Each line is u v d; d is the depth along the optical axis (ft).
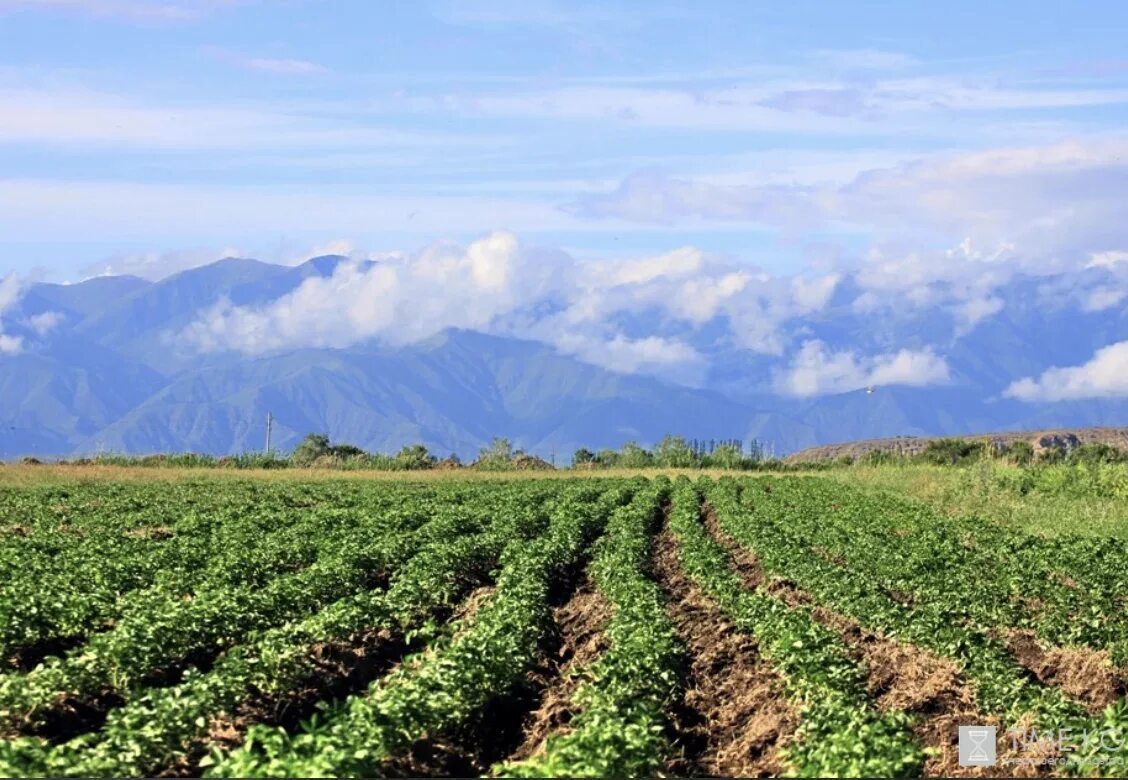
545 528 150.00
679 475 305.32
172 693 54.60
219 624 74.02
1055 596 95.14
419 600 89.86
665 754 58.13
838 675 64.39
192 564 104.83
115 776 46.78
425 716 54.90
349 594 92.68
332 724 51.13
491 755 60.08
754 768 57.31
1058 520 159.94
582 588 109.91
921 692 68.18
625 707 59.31
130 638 65.62
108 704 63.87
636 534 133.39
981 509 179.52
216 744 55.77
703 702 69.00
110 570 95.14
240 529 135.03
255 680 63.41
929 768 55.31
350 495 205.98
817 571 107.24
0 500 179.32
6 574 93.20
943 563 115.34
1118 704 55.36
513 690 69.21
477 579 112.27
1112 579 105.09
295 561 112.06
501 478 286.66
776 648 71.00
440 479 277.44
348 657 75.31
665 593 104.22
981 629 83.41
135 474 257.14
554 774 44.80
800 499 202.49
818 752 48.42
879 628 85.25
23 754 45.57
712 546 122.62
